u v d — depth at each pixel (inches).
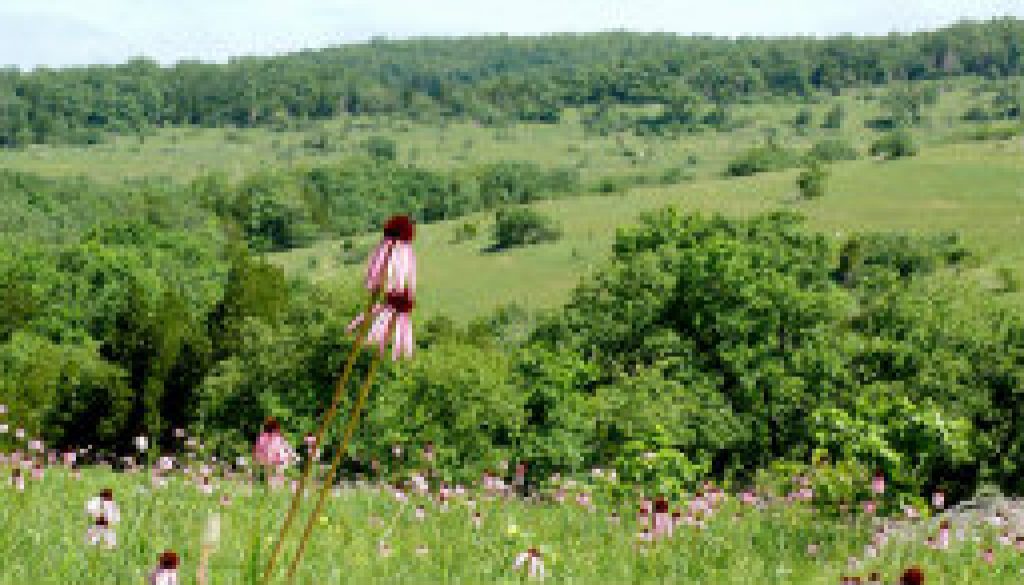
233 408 1375.5
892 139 7362.2
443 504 577.6
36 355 2048.5
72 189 5979.3
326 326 1334.9
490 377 1293.1
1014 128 7746.1
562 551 501.0
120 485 538.0
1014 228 5251.0
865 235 4739.2
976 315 1817.2
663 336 1804.9
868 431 738.8
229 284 2242.9
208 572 314.3
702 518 604.1
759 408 1680.6
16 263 2827.3
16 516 365.7
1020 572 511.5
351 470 1237.7
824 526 636.1
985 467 1437.0
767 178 7573.8
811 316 1770.4
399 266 150.4
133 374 2038.6
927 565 510.9
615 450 1312.7
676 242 2144.4
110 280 2886.3
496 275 5925.2
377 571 387.5
